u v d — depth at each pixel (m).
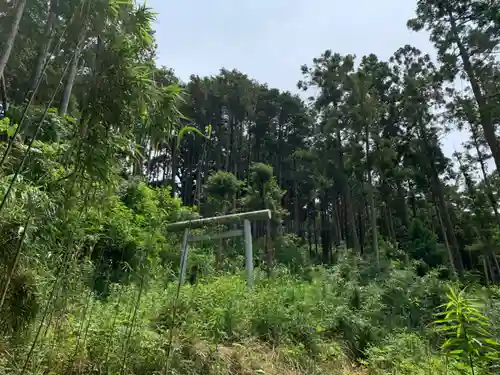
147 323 3.21
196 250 6.39
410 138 22.00
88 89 2.10
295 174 29.22
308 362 3.94
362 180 20.23
